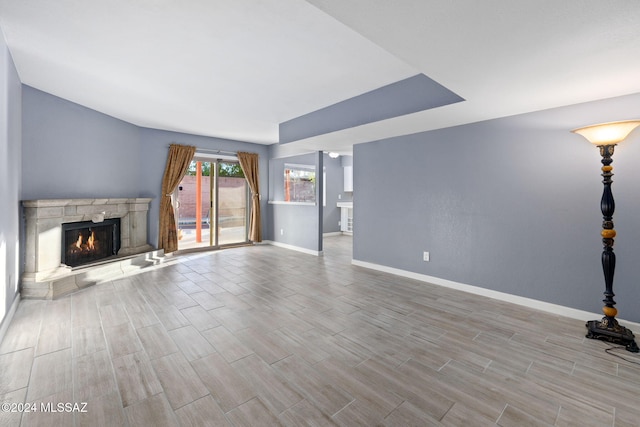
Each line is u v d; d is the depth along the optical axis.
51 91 3.57
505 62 1.92
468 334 2.48
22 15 2.05
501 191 3.27
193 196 6.42
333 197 8.90
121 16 2.05
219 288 3.71
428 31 1.58
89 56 2.65
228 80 3.16
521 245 3.14
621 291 2.58
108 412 1.57
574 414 1.57
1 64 2.28
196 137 5.99
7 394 1.70
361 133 4.08
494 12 1.40
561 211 2.88
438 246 3.87
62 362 2.04
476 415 1.56
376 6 1.37
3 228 2.43
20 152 3.24
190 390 1.75
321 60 2.70
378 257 4.62
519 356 2.14
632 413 1.58
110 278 4.12
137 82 3.24
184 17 2.06
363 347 2.27
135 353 2.17
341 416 1.55
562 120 2.84
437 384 1.82
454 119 3.31
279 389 1.77
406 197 4.21
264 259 5.46
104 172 4.51
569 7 1.34
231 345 2.29
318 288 3.72
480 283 3.47
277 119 4.75
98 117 4.38
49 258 3.48
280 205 6.83
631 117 2.49
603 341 2.36
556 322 2.72
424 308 3.06
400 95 3.17
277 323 2.69
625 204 2.54
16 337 2.39
